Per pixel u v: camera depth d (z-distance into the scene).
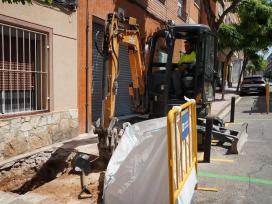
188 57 8.05
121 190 4.02
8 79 6.32
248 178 5.59
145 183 3.93
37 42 7.10
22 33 6.59
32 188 6.02
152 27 13.11
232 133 8.12
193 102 4.78
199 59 7.77
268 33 21.55
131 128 4.45
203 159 6.55
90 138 7.98
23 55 6.66
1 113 6.17
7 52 6.26
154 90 7.90
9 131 6.06
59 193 4.88
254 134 9.45
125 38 6.05
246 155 7.03
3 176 5.64
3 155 5.93
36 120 6.76
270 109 15.87
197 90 7.82
